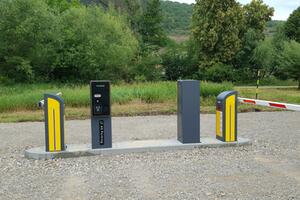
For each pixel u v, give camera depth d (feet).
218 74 149.38
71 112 45.85
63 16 124.06
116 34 124.77
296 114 45.29
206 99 58.03
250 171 19.74
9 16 109.40
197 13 165.78
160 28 209.97
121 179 18.51
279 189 16.80
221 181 18.04
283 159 22.30
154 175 19.11
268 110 49.52
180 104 25.57
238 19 165.89
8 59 111.14
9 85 103.76
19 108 49.90
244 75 156.15
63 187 17.37
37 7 112.68
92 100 23.65
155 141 26.17
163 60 160.25
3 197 16.07
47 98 22.98
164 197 15.87
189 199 15.60
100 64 119.65
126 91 57.72
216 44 160.97
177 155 23.41
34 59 114.83
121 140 28.55
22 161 22.34
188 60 161.07
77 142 28.30
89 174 19.47
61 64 116.88
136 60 136.98
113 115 44.65
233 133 26.04
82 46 117.39
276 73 155.94
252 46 160.04
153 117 43.19
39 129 35.06
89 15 123.75
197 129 25.61
